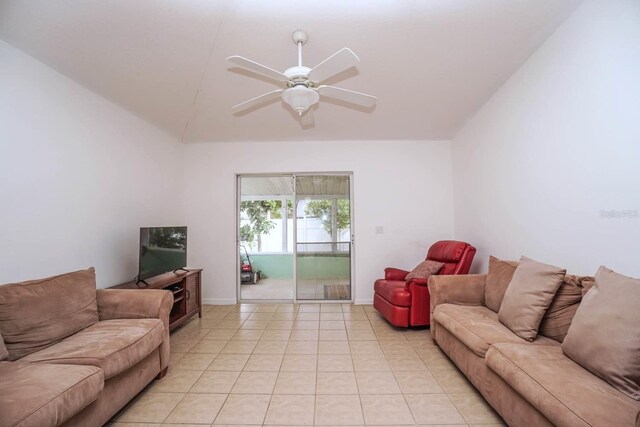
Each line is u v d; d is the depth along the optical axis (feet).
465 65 8.61
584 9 6.29
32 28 6.48
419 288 10.60
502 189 9.77
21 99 6.98
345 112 11.66
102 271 9.36
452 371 7.83
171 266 10.93
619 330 4.30
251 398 6.65
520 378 4.75
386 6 6.45
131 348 6.03
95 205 9.15
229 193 14.62
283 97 7.35
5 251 6.61
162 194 12.85
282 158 14.66
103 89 9.09
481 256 11.36
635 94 5.28
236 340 10.00
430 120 12.35
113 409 5.65
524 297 6.51
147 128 11.84
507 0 6.31
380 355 8.80
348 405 6.37
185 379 7.48
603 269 5.25
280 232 19.24
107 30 6.88
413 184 14.52
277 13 6.61
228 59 6.08
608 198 5.87
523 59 8.32
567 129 6.88
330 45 7.62
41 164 7.45
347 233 14.89
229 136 13.84
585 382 4.28
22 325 5.76
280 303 14.55
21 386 4.33
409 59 8.30
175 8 6.40
